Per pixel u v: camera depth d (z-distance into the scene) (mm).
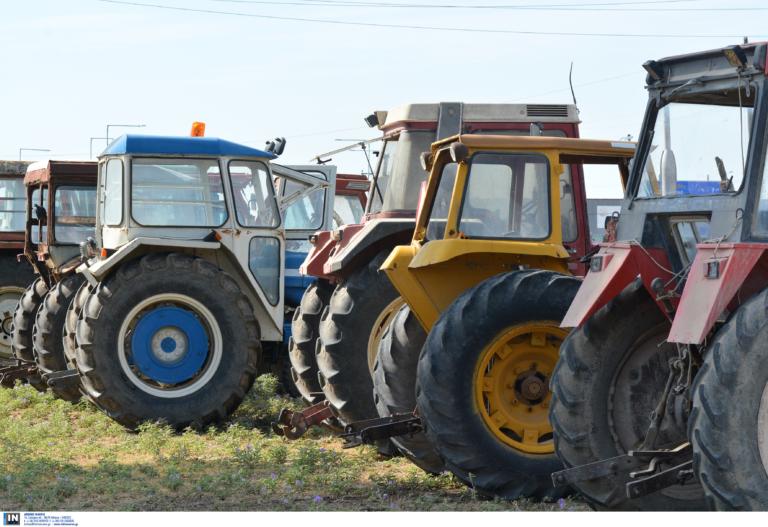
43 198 22203
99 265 17578
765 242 8852
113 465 13938
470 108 17688
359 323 14703
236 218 18312
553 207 12680
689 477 9047
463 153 12438
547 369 11555
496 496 11367
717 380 8117
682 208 9555
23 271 24766
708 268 8391
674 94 9836
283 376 20359
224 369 17703
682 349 9406
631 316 9930
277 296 18516
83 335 17391
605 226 13648
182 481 13070
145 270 17547
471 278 12391
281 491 12367
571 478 9680
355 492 12281
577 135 17812
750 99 9148
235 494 12281
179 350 17656
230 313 17766
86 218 21516
